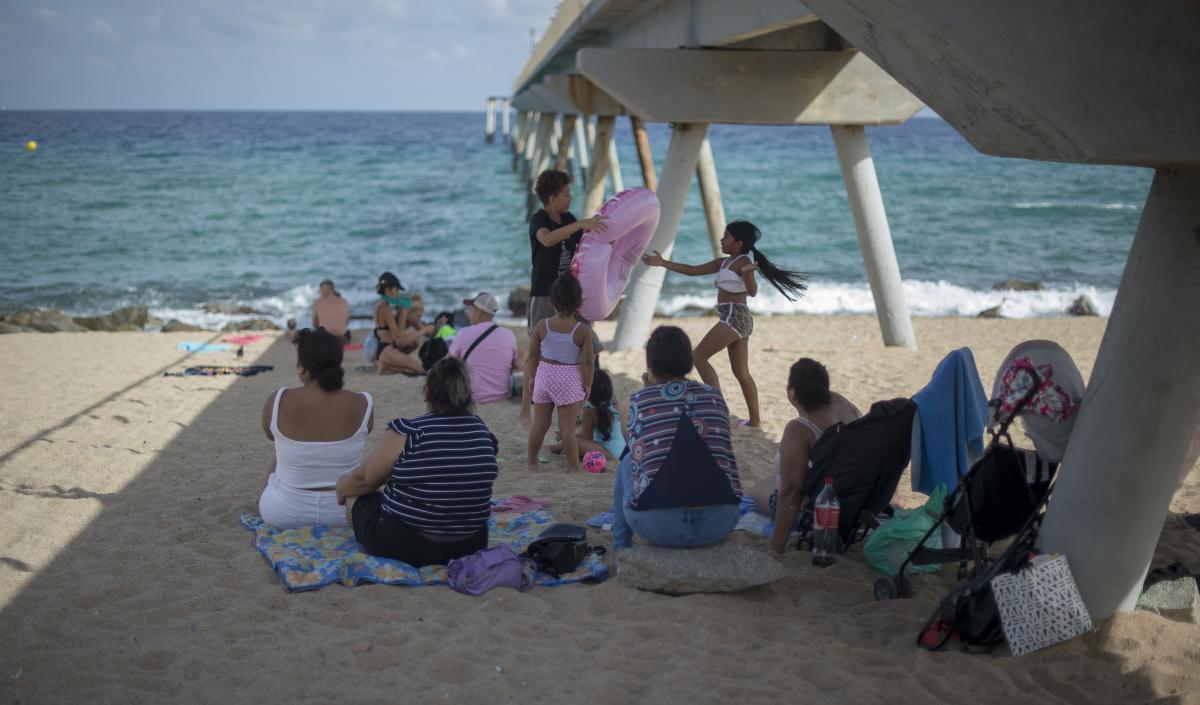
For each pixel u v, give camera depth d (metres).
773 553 4.80
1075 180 43.00
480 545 4.50
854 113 9.85
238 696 3.33
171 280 20.58
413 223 29.47
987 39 3.16
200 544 4.79
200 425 7.66
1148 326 3.57
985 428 4.46
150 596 4.13
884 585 4.26
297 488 4.79
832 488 4.50
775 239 26.27
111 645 3.70
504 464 6.50
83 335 13.38
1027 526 3.93
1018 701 3.38
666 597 4.20
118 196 35.59
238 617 3.95
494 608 4.05
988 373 9.91
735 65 9.55
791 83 9.68
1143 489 3.64
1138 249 3.64
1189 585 4.04
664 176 10.49
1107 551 3.70
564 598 4.22
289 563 4.34
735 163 51.66
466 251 24.33
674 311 17.36
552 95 19.88
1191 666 3.55
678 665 3.59
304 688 3.39
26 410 8.17
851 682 3.48
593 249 6.65
